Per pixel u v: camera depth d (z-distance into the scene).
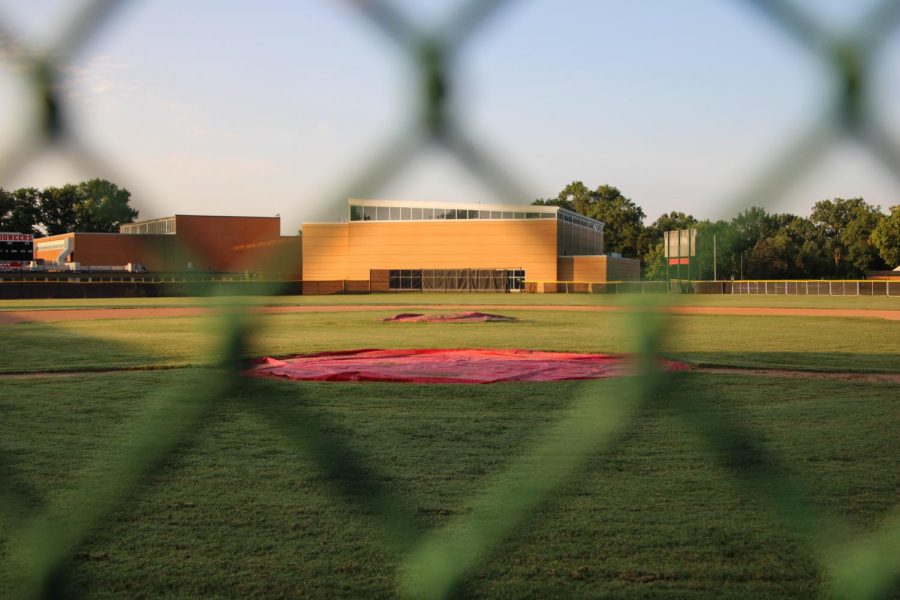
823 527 4.36
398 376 11.02
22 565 3.72
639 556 3.94
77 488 5.16
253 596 3.47
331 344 17.72
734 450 6.28
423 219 58.72
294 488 5.20
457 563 3.79
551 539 4.18
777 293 56.91
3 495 4.95
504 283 58.22
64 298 47.28
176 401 8.57
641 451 6.28
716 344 17.44
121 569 3.77
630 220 84.25
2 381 10.78
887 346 16.91
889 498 4.92
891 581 3.57
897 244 52.09
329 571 3.74
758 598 3.42
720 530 4.33
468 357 14.29
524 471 5.67
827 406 8.59
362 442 6.73
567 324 24.84
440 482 5.36
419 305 39.56
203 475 5.52
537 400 9.16
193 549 4.05
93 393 9.61
